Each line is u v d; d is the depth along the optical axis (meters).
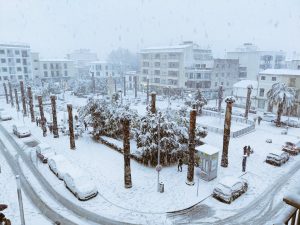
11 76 87.81
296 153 29.64
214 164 22.70
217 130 38.34
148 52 86.31
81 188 19.70
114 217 17.48
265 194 20.58
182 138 27.16
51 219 17.23
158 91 85.12
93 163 26.59
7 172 24.55
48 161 25.50
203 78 74.31
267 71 54.78
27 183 22.34
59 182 22.58
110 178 23.22
